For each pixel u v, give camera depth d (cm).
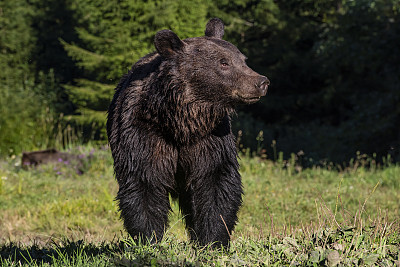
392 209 1244
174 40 687
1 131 2191
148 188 700
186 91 687
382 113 2367
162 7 2198
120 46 2233
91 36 2334
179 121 691
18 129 2214
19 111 2353
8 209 1294
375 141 2284
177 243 680
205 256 627
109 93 2306
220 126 712
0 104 2338
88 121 2333
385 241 632
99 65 2305
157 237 700
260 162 1964
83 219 1175
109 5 2245
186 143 704
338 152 2309
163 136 700
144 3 2209
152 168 699
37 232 1126
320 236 653
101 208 1281
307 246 634
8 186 1503
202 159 709
